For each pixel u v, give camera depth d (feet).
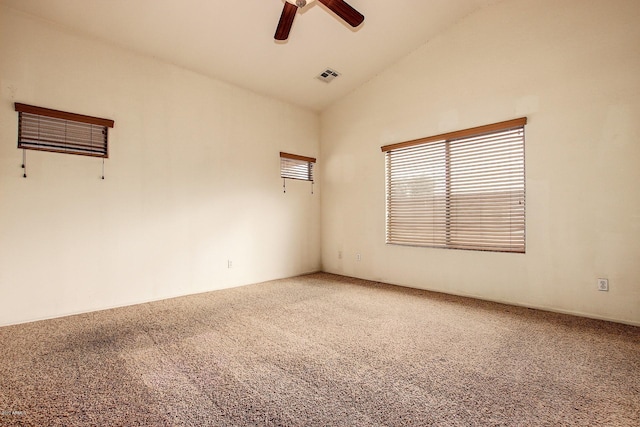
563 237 9.53
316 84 14.33
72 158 9.57
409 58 13.08
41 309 9.04
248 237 13.94
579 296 9.30
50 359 6.56
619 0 8.64
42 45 9.11
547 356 6.68
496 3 10.71
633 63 8.46
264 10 9.56
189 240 12.08
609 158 8.80
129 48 10.69
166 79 11.59
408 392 5.33
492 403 5.01
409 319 9.12
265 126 14.70
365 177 14.87
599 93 8.93
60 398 5.15
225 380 5.74
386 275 14.08
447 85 11.94
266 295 11.93
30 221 8.89
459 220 11.81
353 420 4.60
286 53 11.88
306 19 10.39
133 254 10.73
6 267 8.55
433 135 12.33
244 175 13.84
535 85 9.96
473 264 11.43
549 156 9.73
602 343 7.34
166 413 4.77
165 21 9.60
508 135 10.63
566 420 4.58
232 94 13.52
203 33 10.28
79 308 9.66
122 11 9.05
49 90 9.18
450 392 5.33
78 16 9.12
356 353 6.88
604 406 4.92
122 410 4.84
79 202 9.68
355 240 15.37
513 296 10.50
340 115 15.96
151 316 9.43
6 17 8.60
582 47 9.18
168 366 6.28
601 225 8.94
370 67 13.62
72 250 9.55
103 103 10.14
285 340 7.61
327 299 11.35
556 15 9.58
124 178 10.54
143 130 10.98
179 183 11.84
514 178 10.50
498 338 7.68
